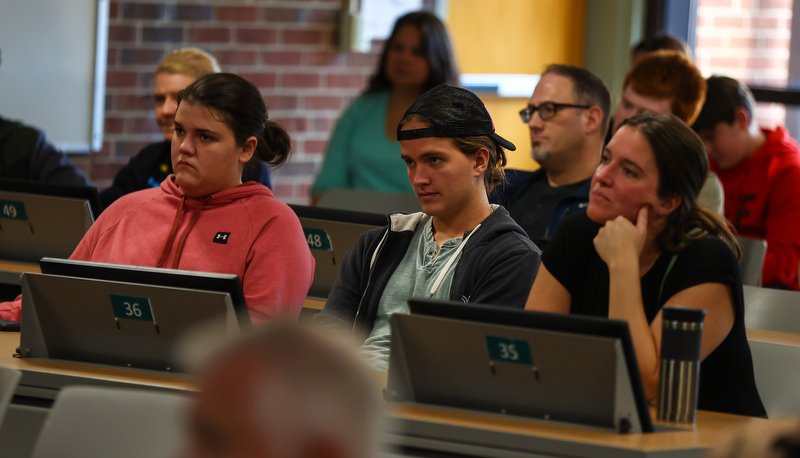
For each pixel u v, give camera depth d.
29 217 7.81
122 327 4.97
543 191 8.80
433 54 11.81
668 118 5.30
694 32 16.59
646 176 5.18
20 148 10.36
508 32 16.64
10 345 5.59
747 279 9.27
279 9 13.95
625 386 4.09
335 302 6.38
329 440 1.28
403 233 6.27
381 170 11.85
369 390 1.33
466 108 5.98
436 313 4.37
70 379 4.79
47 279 5.01
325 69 14.48
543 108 8.68
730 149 11.61
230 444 1.29
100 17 12.52
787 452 1.81
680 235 5.25
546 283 5.53
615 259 5.07
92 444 3.98
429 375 4.48
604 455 3.91
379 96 12.11
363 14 14.60
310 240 7.67
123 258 6.62
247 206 6.61
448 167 5.93
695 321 4.49
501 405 4.38
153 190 6.95
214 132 6.49
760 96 15.71
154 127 13.20
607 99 8.81
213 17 13.43
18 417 4.82
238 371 1.32
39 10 12.08
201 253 6.48
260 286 6.36
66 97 12.42
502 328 4.20
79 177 10.55
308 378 1.31
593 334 4.06
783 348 5.72
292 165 14.29
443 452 4.19
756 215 11.60
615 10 16.89
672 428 4.37
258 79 13.85
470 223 6.12
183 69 9.88
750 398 5.22
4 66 11.90
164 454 3.91
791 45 15.72
